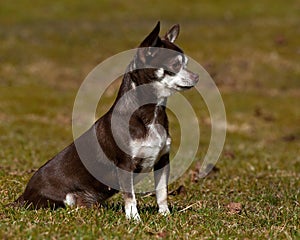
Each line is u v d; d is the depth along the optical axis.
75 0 47.81
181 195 10.59
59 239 6.73
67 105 25.67
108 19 43.78
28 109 24.31
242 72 31.98
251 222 8.21
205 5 47.84
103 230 7.13
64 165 8.69
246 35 37.66
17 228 7.06
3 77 30.27
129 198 8.09
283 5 47.59
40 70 31.72
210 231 7.43
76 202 8.66
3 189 10.16
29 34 37.81
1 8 44.88
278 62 33.34
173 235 7.13
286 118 25.55
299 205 9.70
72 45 36.03
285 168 14.12
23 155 14.49
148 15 45.22
